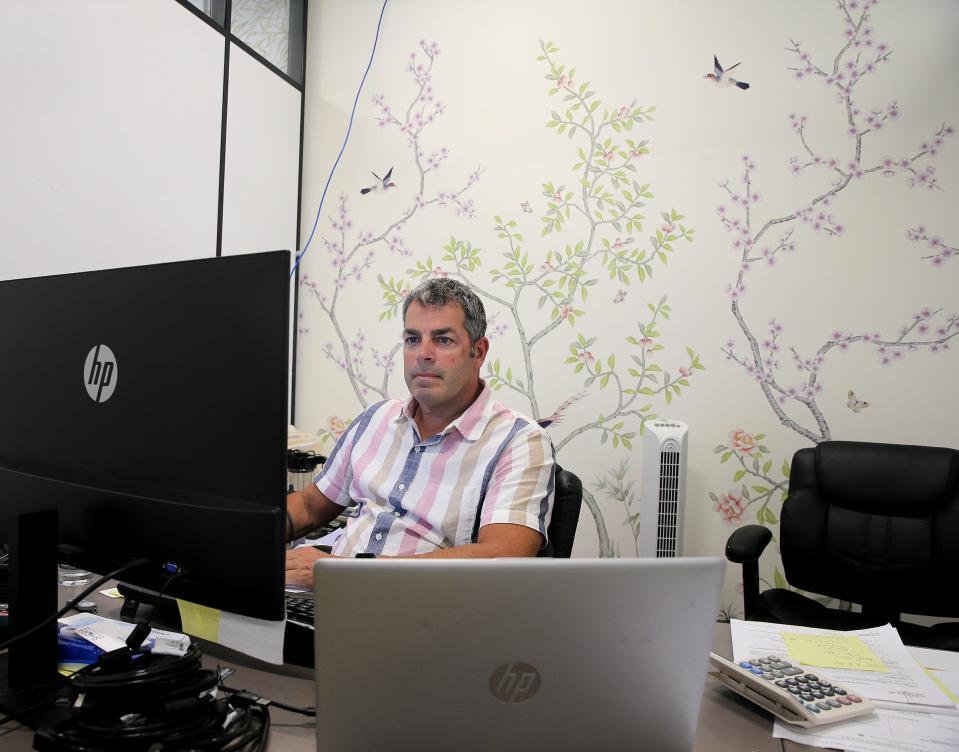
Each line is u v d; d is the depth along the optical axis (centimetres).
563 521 150
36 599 77
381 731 56
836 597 181
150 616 79
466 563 53
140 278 76
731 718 80
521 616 54
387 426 156
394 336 261
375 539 141
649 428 203
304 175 276
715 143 221
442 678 55
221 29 229
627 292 231
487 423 146
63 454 81
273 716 74
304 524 155
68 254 177
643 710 57
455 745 56
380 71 265
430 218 256
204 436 70
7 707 71
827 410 209
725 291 220
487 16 250
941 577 167
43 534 77
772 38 216
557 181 239
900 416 203
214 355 69
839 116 209
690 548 222
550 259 240
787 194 214
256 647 70
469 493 139
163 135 206
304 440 218
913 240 202
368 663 55
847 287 208
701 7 223
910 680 88
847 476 180
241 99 239
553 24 241
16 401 87
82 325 80
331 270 271
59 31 172
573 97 238
